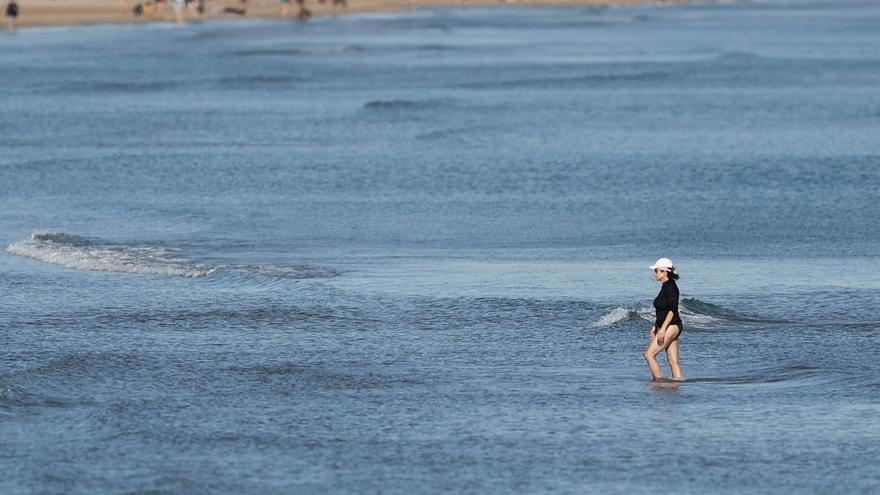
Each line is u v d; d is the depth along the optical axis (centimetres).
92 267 10938
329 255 11612
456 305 9450
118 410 6769
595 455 6125
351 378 7506
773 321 8975
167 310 9312
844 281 10319
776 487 5722
